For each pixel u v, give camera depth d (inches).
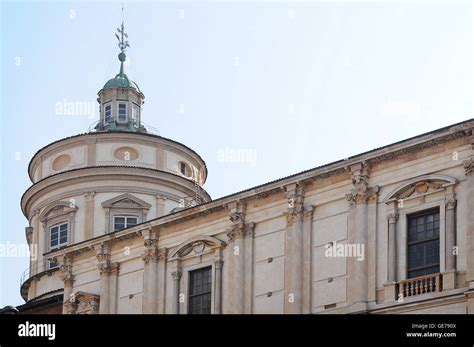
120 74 3282.5
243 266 2186.3
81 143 3053.6
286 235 2129.7
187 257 2311.8
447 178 1894.7
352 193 2032.5
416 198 1943.9
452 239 1857.8
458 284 1829.5
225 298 2208.4
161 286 2338.8
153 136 3070.9
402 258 1932.8
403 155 1977.1
